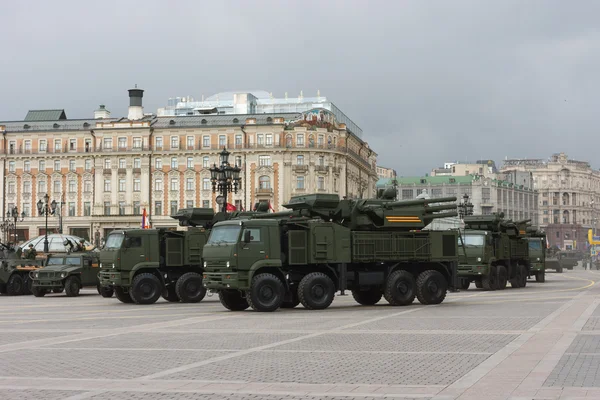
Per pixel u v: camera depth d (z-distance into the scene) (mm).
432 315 26000
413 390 11930
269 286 28922
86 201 118062
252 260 28812
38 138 119375
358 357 15711
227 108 131500
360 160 131000
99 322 24766
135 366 14758
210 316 26875
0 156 119562
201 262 36250
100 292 44812
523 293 40125
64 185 118750
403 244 31656
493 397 11273
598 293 39281
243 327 22453
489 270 43188
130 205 116188
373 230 31453
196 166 115188
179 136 116125
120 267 34969
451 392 11719
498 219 44562
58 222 118000
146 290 35125
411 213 31797
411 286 31656
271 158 113062
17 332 21609
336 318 25344
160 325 23406
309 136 113250
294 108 130750
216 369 14281
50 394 11938
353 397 11453
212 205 114688
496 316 25047
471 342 17922
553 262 90625
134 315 27812
